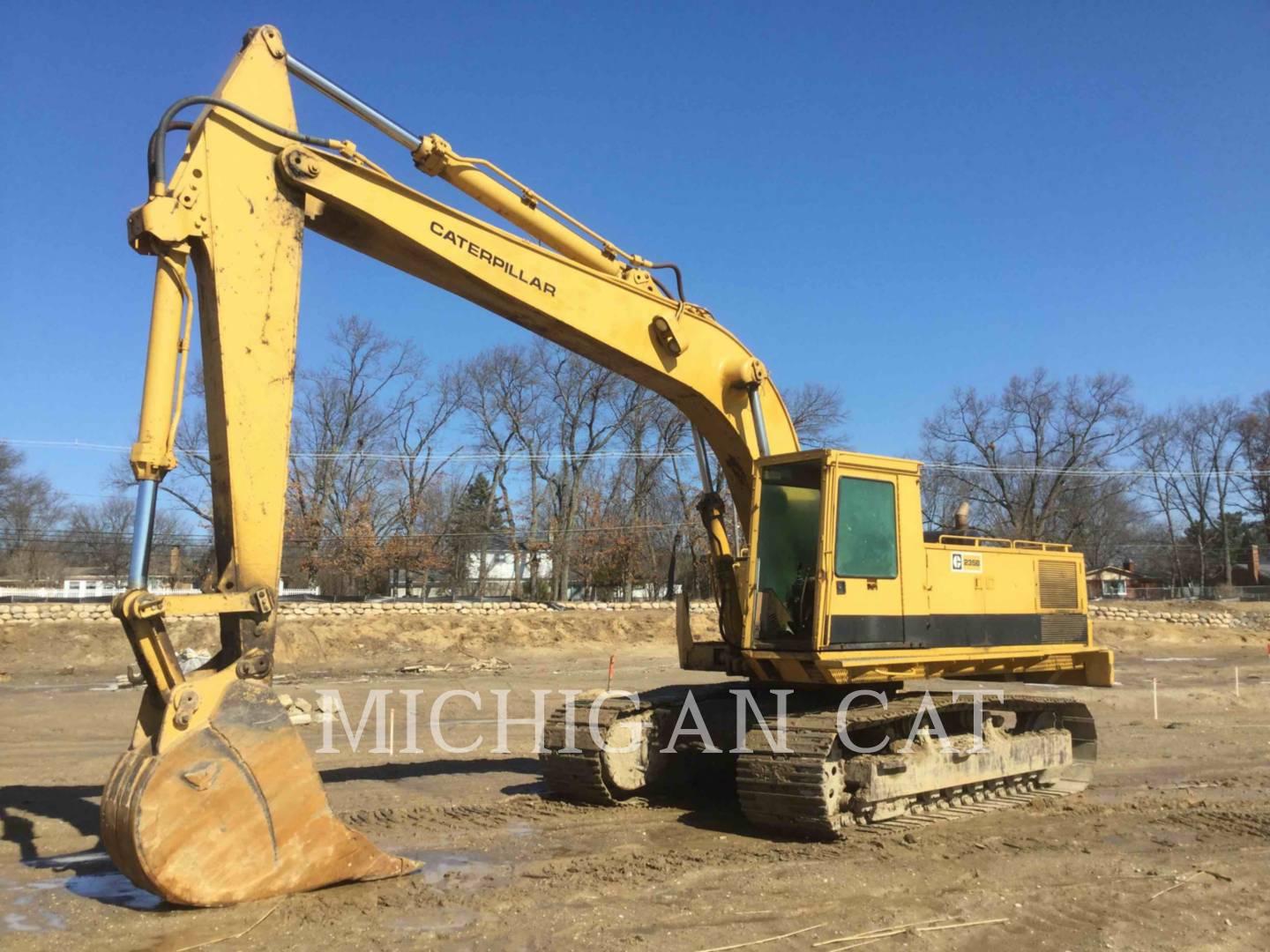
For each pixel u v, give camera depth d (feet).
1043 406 181.47
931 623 30.81
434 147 25.22
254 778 20.16
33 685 74.43
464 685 74.43
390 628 103.40
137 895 21.70
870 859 25.61
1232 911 21.99
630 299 28.68
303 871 21.02
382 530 149.07
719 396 30.83
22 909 20.68
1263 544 237.25
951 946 19.52
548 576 162.50
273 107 22.25
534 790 34.91
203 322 21.52
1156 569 237.45
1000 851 26.91
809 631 29.53
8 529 165.07
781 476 30.58
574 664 95.09
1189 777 39.99
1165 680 86.12
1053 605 35.96
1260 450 204.95
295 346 21.88
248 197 21.45
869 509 29.68
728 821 29.89
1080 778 37.81
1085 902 22.40
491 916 20.47
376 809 31.24
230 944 18.45
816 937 19.79
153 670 19.11
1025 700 34.76
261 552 20.76
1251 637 127.54
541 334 28.14
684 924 20.39
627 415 154.51
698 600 140.46
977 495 183.01
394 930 19.44
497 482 154.51
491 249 25.57
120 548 169.58
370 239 24.61
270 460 21.13
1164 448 196.13
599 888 22.68
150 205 19.92
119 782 19.11
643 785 32.45
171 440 19.98
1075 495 187.52
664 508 161.58
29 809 30.71
